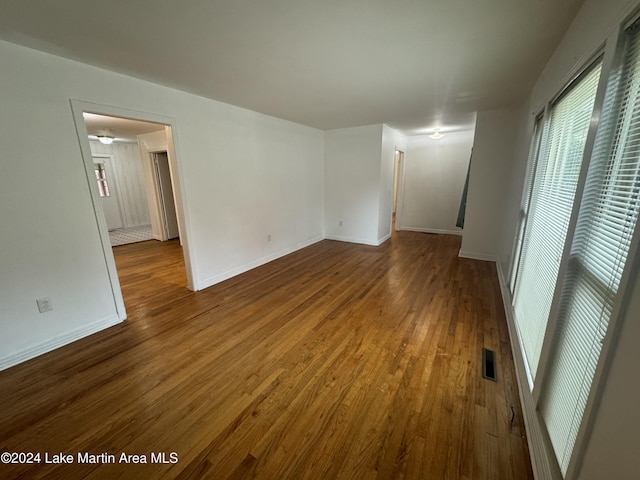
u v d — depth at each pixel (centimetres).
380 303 293
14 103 187
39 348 211
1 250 191
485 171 411
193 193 312
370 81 259
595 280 101
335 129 530
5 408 162
